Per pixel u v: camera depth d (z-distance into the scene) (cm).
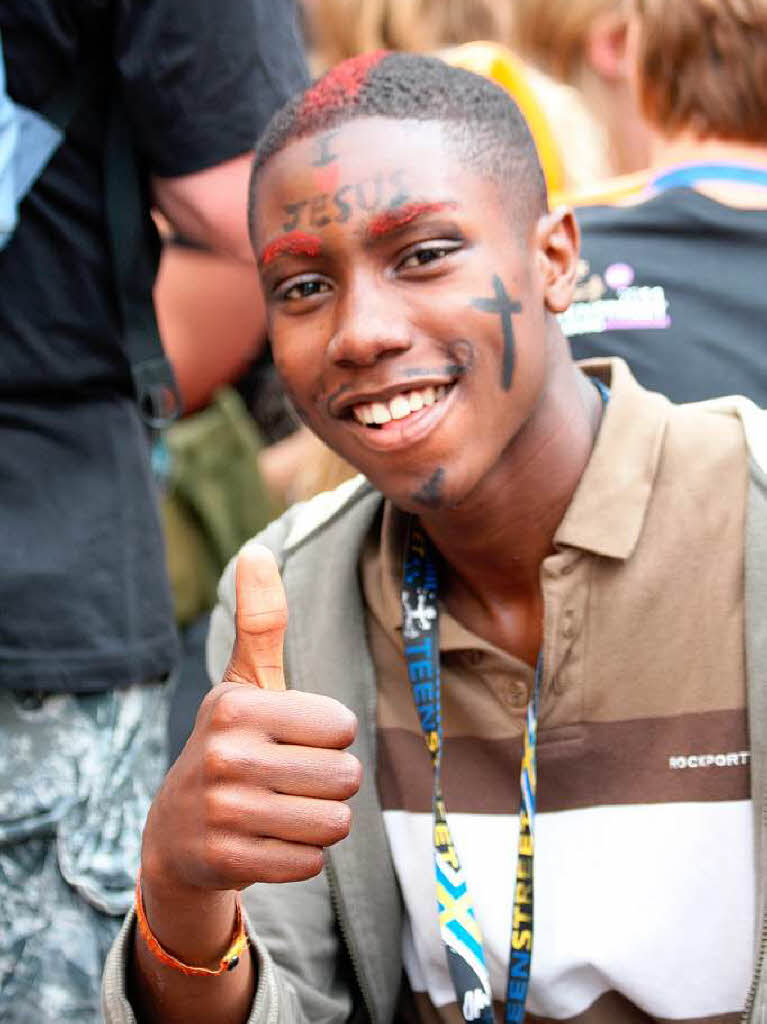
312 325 171
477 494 174
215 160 233
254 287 287
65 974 223
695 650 172
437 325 166
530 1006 179
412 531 187
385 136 169
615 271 261
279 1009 161
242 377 373
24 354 225
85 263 228
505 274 170
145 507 234
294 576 194
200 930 152
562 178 312
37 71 223
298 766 142
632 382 187
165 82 226
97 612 225
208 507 372
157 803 149
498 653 178
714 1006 172
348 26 349
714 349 255
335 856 182
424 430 167
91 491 228
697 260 260
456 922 171
